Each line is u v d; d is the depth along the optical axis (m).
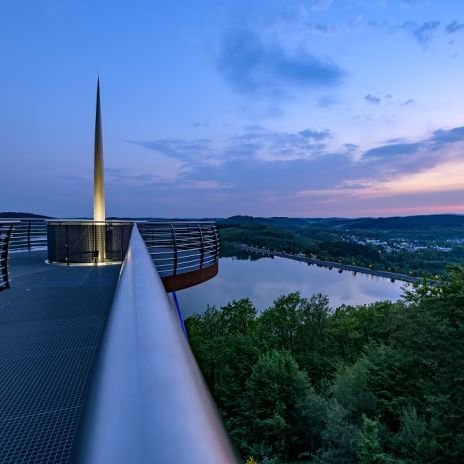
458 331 16.20
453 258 181.38
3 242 6.41
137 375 0.44
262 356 27.77
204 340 37.31
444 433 14.52
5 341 3.51
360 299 100.81
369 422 16.17
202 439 0.29
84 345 3.41
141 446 0.27
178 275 8.63
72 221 10.09
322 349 34.88
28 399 2.34
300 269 155.50
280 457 22.95
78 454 0.30
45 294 5.88
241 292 104.75
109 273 8.31
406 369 20.00
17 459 1.72
